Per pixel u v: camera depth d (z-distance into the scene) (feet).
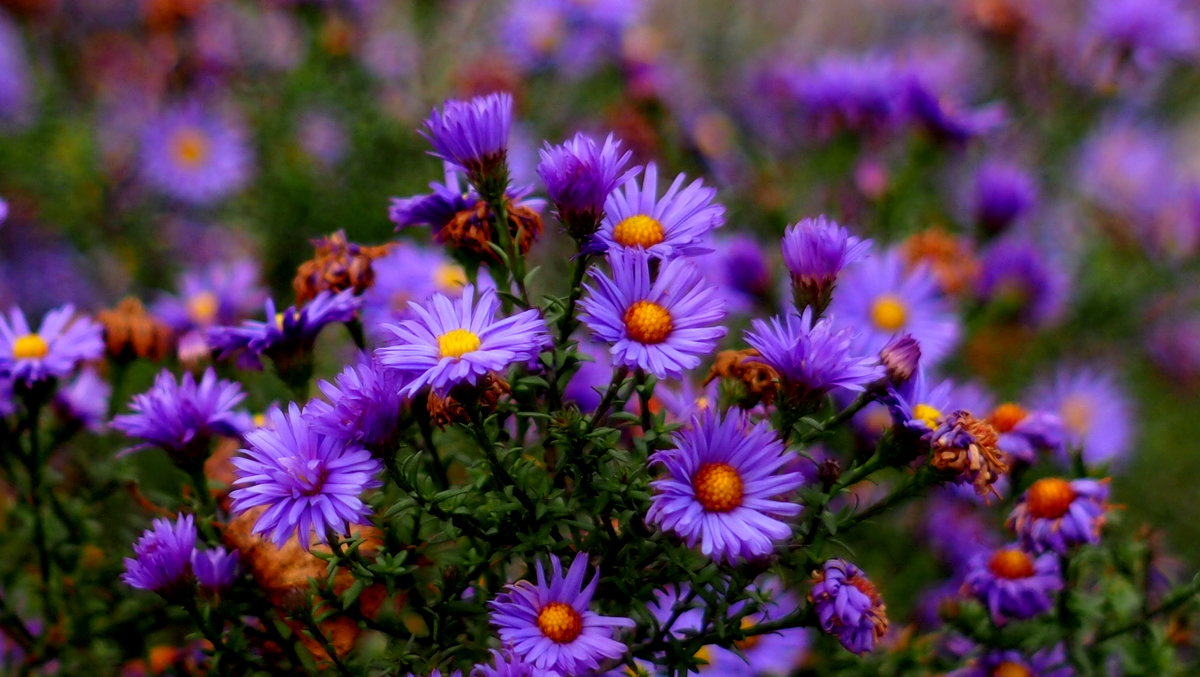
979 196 4.76
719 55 6.84
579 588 3.07
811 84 4.93
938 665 3.51
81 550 3.49
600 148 3.17
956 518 3.85
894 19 7.43
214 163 5.31
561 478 3.16
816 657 3.55
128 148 5.41
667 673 3.20
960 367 4.76
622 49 5.51
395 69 5.77
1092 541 3.33
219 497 3.33
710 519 3.03
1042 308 4.61
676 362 3.05
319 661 3.19
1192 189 5.45
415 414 3.13
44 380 3.42
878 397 3.13
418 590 3.21
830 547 3.36
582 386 3.34
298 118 5.38
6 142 5.31
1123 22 5.40
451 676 3.13
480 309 3.07
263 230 5.14
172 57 5.58
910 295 3.89
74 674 3.52
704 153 5.07
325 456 3.06
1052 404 4.80
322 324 3.28
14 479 3.47
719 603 3.12
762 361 3.15
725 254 3.96
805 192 5.16
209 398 3.29
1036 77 5.77
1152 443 5.10
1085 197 5.75
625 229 3.12
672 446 3.16
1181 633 3.53
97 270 5.37
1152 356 5.44
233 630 3.21
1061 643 3.48
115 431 3.75
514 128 5.03
